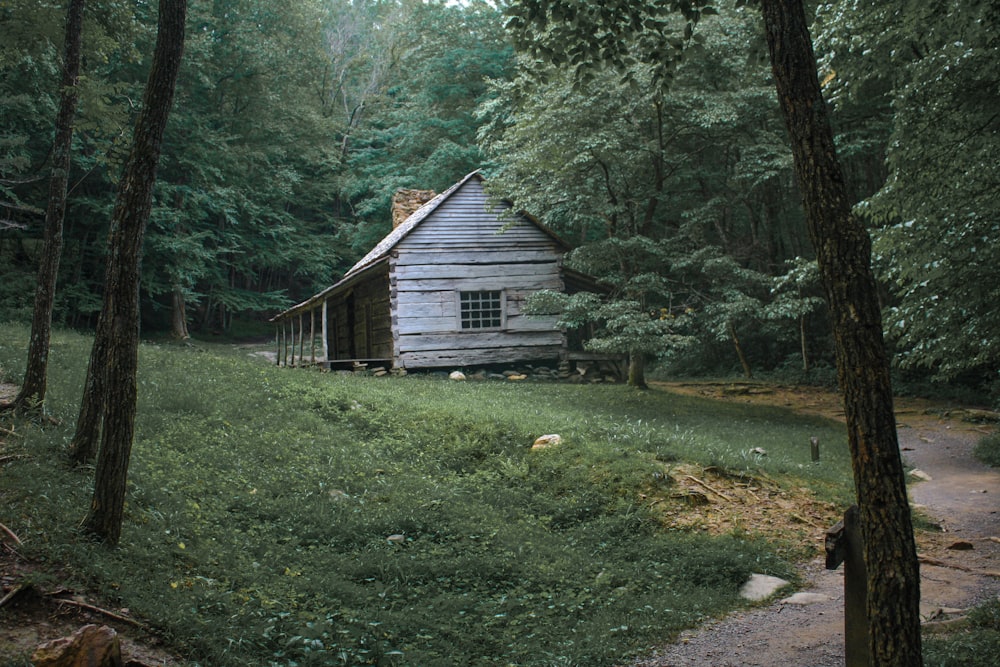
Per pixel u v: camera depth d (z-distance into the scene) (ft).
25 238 106.83
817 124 12.64
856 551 14.26
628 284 72.59
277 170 143.64
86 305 106.11
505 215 80.59
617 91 69.62
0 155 63.21
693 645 20.18
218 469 33.35
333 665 17.43
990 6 33.65
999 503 38.83
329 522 28.89
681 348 70.28
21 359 46.29
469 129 142.82
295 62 148.77
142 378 47.03
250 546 25.21
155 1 105.29
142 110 23.30
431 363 85.10
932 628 19.19
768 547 29.50
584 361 88.58
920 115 37.47
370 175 160.04
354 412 48.06
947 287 36.81
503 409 53.06
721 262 69.10
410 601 22.93
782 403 78.38
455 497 34.60
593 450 41.04
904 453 55.11
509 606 22.91
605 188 77.56
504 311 88.17
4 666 14.87
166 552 22.24
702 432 53.42
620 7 24.09
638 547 29.73
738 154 78.59
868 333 12.00
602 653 19.22
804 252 106.73
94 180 107.14
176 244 111.86
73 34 34.86
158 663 16.29
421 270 85.71
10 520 21.25
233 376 52.95
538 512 34.58
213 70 124.16
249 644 17.66
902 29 37.55
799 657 18.52
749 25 67.77
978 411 69.82
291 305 151.23
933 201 37.99
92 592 18.66
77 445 29.22
